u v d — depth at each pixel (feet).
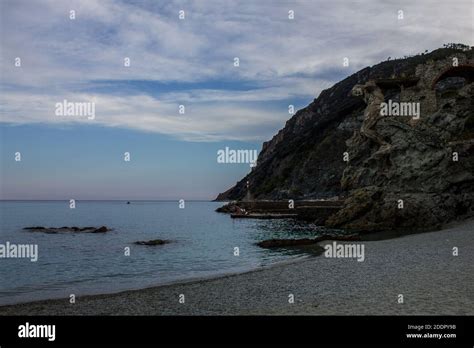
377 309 49.52
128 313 56.44
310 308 52.60
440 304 50.11
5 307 63.31
